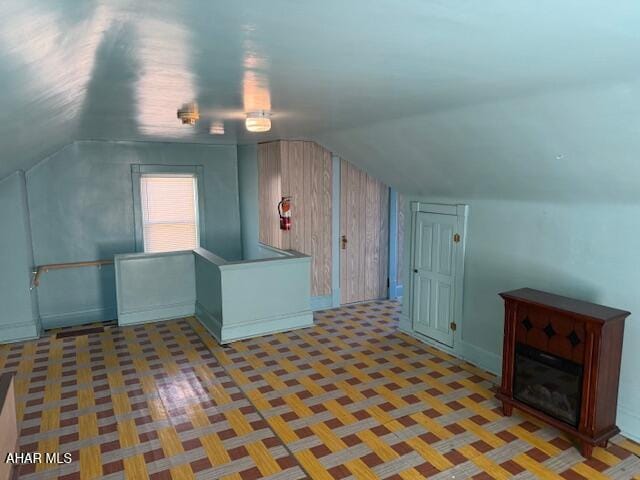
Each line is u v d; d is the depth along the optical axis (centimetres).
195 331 573
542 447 326
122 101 304
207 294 585
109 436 342
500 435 341
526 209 404
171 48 181
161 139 607
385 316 631
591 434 309
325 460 312
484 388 417
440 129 369
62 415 372
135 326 594
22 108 221
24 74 165
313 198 629
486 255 447
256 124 360
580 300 347
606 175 310
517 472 299
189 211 695
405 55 195
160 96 288
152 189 664
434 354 497
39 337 554
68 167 599
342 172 648
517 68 215
